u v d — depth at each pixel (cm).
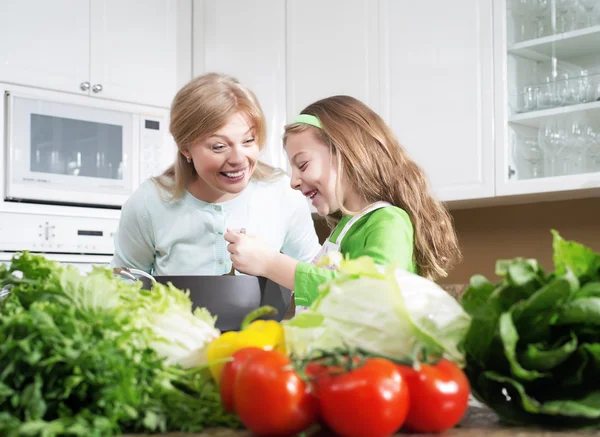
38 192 290
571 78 228
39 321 67
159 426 71
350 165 148
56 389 66
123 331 70
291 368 68
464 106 256
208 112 153
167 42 336
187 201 178
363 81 286
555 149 231
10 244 281
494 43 248
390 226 136
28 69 293
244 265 138
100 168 309
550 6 233
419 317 73
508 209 285
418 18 269
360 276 75
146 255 186
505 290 75
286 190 190
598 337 71
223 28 334
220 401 75
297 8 309
